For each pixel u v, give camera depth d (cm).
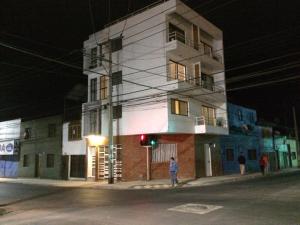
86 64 2973
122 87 2664
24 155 3525
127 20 2705
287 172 3406
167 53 2442
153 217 973
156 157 2473
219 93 2884
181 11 2508
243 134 3431
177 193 1600
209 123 2858
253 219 895
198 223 866
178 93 2423
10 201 1591
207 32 2942
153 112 2438
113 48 2773
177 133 2462
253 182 2131
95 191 1928
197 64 2661
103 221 949
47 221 1001
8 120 3841
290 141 4734
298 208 1051
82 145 2877
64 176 2981
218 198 1329
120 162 2583
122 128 2612
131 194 1669
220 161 2872
